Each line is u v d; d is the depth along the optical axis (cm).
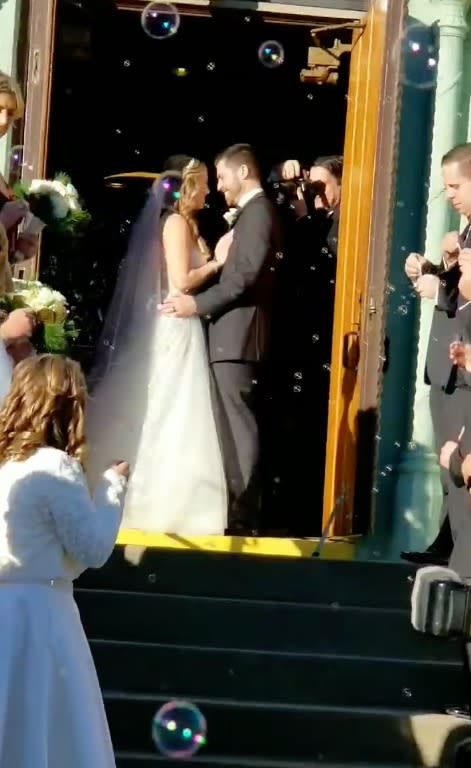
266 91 1066
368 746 644
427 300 770
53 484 511
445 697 668
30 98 763
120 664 668
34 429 519
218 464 754
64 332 632
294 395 932
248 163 773
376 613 688
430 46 780
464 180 664
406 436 778
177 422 750
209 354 775
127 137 1066
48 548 512
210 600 691
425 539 761
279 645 687
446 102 772
